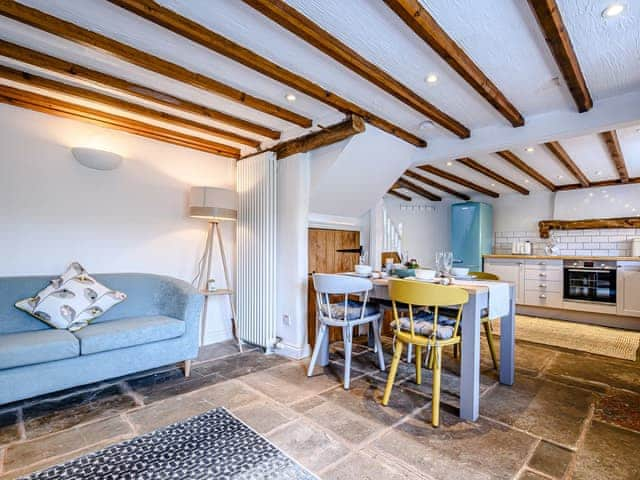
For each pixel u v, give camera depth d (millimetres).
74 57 2062
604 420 2061
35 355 2049
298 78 2240
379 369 2904
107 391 2438
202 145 3518
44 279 2605
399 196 6762
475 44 1886
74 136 2869
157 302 3035
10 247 2586
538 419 2066
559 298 4949
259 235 3418
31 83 2256
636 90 2389
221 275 3838
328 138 2914
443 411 2162
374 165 3332
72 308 2477
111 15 1696
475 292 2037
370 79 2150
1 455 1679
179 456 1671
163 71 2084
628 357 3268
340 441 1812
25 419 2039
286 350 3268
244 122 3037
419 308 3104
